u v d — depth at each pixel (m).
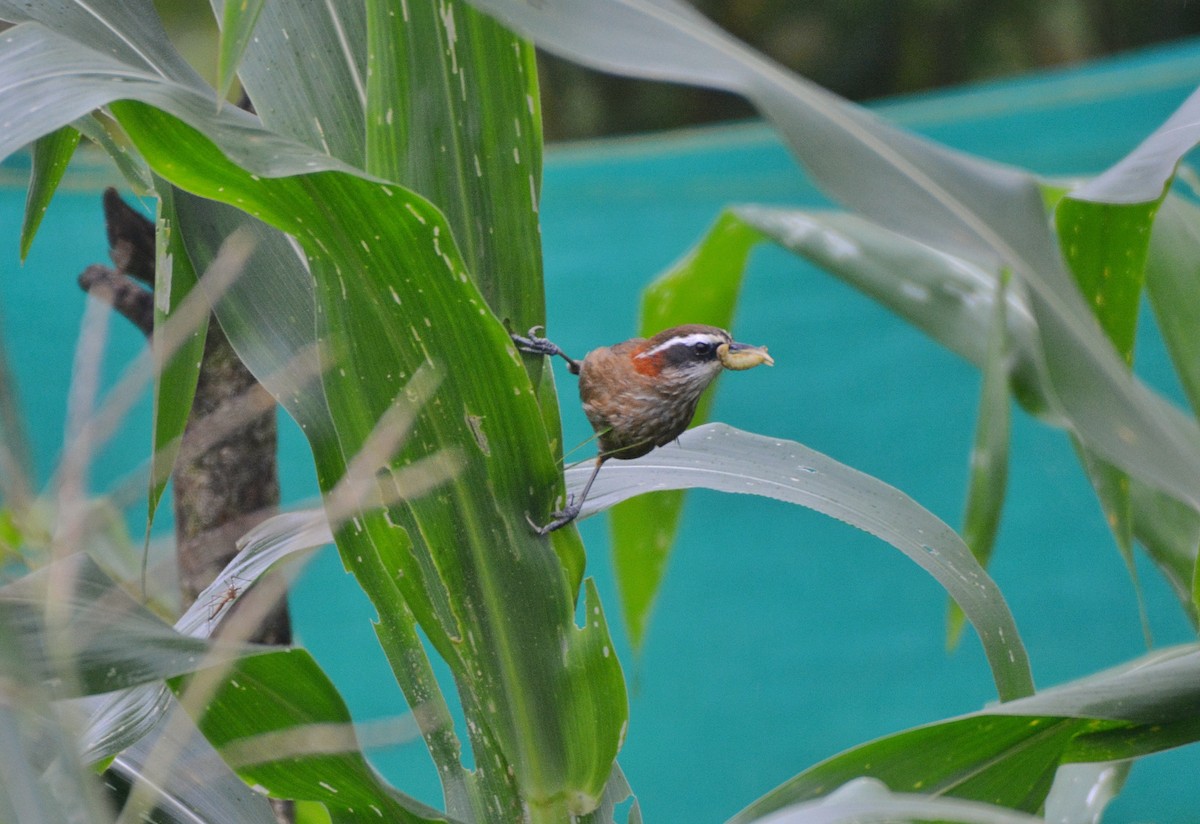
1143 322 7.71
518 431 6.93
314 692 6.93
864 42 17.91
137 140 6.87
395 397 6.93
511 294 6.96
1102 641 7.94
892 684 8.03
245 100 7.11
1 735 6.37
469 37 6.94
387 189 6.88
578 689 6.96
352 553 6.95
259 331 6.95
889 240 7.27
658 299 7.36
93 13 6.93
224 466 7.10
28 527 6.52
